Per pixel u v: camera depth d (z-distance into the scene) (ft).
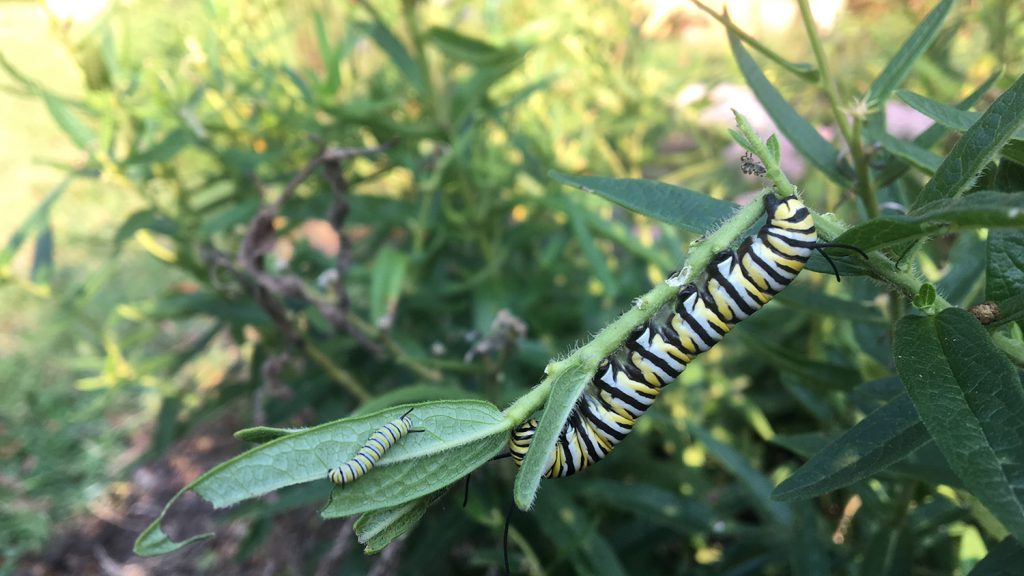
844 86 0.66
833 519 0.65
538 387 0.26
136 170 0.63
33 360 1.19
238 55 0.69
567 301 0.82
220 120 0.70
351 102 0.67
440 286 0.75
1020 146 0.26
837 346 0.62
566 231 0.77
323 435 0.24
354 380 0.68
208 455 1.08
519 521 0.66
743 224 0.27
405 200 0.81
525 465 0.24
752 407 0.74
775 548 0.56
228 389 0.77
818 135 0.38
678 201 0.32
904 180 0.52
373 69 0.86
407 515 0.26
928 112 0.30
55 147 1.63
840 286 0.61
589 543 0.57
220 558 0.93
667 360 0.30
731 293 0.29
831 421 0.56
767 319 0.74
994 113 0.24
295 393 0.73
